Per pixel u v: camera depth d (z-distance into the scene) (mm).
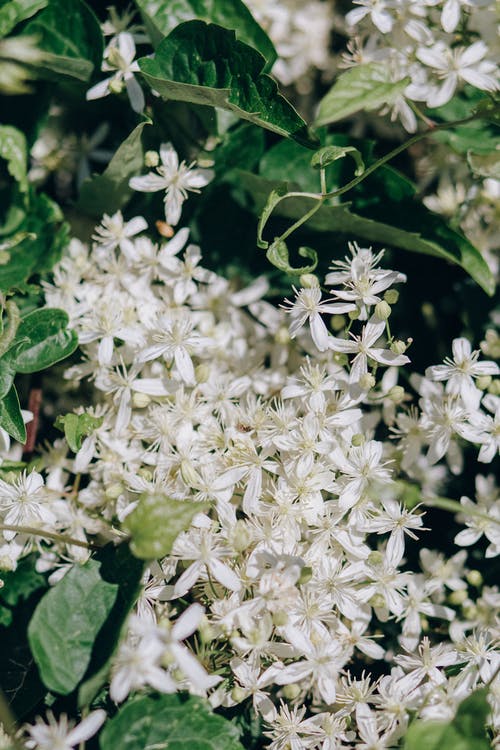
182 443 490
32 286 528
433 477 529
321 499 485
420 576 504
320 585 479
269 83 493
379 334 490
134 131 505
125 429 504
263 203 541
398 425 520
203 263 544
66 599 473
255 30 519
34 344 501
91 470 508
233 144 536
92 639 469
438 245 518
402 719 479
